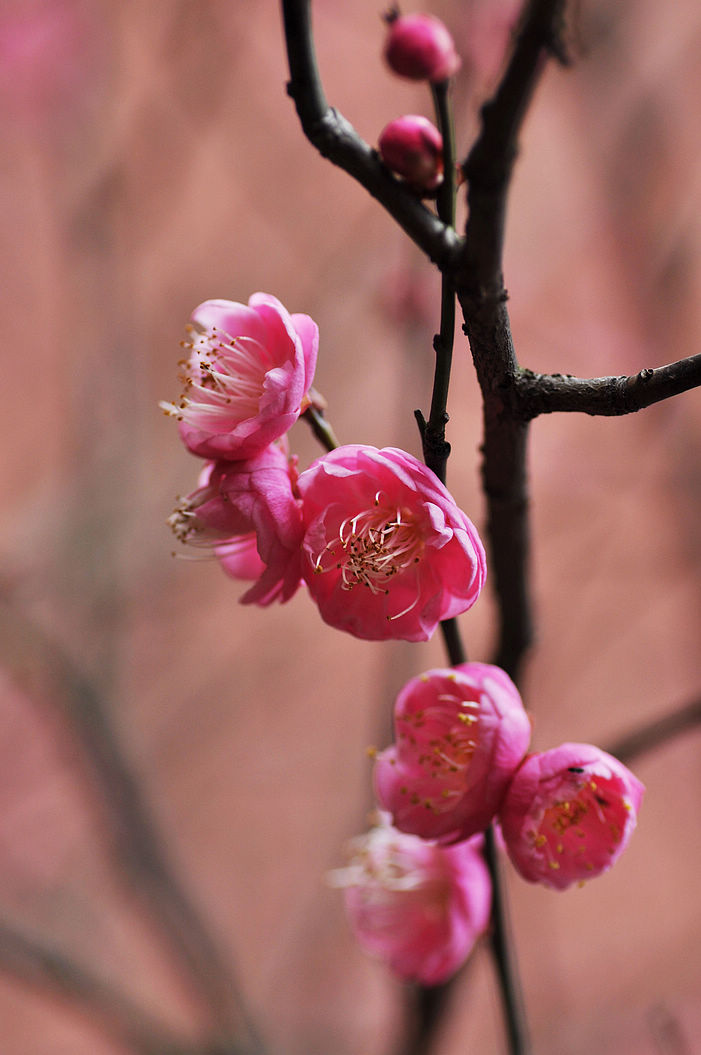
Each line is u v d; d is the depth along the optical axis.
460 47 0.68
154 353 1.04
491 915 0.53
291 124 1.05
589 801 0.50
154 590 0.96
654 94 0.88
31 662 0.81
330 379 1.00
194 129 0.97
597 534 1.07
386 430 1.02
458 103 0.67
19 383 1.25
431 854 0.54
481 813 0.49
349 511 0.49
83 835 1.05
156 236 1.07
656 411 0.96
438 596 0.49
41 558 0.88
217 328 0.50
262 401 0.49
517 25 0.49
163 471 0.96
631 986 1.03
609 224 0.93
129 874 0.77
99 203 0.91
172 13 0.95
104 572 0.88
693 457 0.96
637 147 0.88
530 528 0.52
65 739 0.83
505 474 0.51
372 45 1.07
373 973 0.96
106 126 0.94
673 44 0.89
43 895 0.99
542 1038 0.93
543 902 1.04
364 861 0.55
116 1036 0.68
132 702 0.90
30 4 0.92
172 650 1.06
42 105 0.92
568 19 0.49
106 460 0.90
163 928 0.75
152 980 0.94
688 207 0.90
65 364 0.95
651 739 0.54
